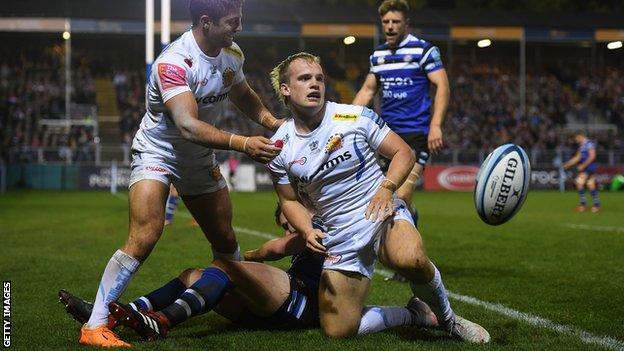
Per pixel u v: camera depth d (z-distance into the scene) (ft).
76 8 165.27
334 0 224.12
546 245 50.47
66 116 166.50
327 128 22.26
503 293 31.81
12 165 146.10
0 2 164.55
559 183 154.20
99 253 45.91
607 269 38.91
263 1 180.14
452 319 22.85
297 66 21.93
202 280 22.63
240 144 21.27
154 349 21.35
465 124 178.50
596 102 195.83
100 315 22.41
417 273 21.71
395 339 22.76
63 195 125.59
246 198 118.01
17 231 60.70
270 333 23.63
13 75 181.06
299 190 23.03
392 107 36.40
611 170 154.20
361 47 205.57
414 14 184.24
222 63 23.57
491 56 211.20
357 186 22.50
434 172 153.58
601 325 25.35
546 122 185.06
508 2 233.55
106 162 147.64
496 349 21.50
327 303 22.76
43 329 24.54
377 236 22.52
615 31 178.40
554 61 213.25
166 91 22.31
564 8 234.58
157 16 161.58
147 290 32.53
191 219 73.56
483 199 25.73
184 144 23.54
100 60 192.54
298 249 24.73
